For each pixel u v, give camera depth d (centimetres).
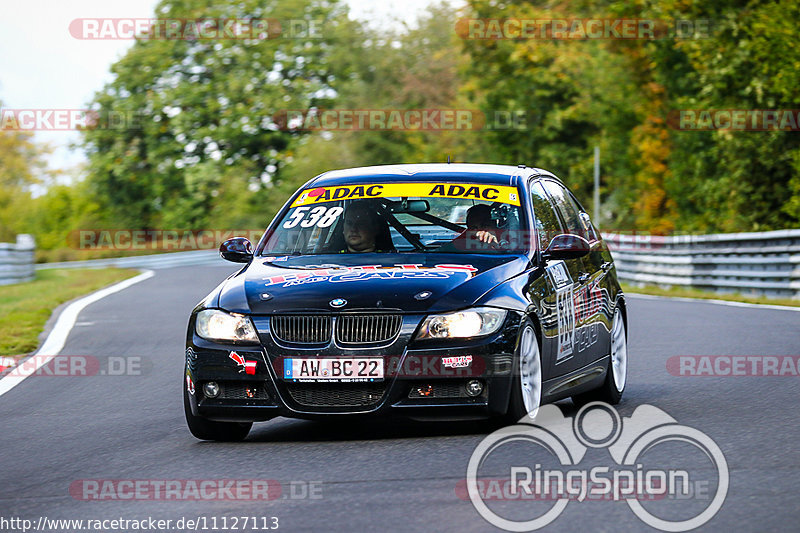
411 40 15625
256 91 16775
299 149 15688
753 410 2186
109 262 12538
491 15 13162
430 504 1445
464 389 1906
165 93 16738
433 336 1903
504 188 2269
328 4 16888
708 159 9650
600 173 12988
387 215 2214
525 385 1991
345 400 1925
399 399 1908
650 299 5819
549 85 13188
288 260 2167
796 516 1336
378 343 1909
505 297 1972
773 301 5250
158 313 5131
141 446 2038
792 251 5369
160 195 17012
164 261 12838
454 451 1800
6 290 7181
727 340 3503
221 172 16688
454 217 2197
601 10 12262
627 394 2528
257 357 1945
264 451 1916
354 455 1817
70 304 5784
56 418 2428
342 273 2038
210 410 1984
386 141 15050
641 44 10894
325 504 1474
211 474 1733
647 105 11175
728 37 8344
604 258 2583
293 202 2338
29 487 1702
